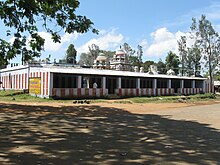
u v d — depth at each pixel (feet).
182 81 146.20
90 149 24.66
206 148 26.00
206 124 42.96
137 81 120.88
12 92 105.60
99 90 104.58
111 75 109.09
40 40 61.00
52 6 57.93
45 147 25.07
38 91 97.50
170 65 266.16
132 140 29.22
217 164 20.68
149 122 44.19
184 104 90.48
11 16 54.19
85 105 73.92
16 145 25.68
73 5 59.57
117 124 41.09
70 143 26.99
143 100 97.76
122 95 112.57
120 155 22.71
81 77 101.04
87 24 61.36
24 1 49.96
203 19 162.40
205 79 165.68
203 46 164.86
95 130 35.17
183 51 226.38
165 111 64.64
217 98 139.23
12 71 126.82
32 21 52.60
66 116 49.32
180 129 37.42
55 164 19.77
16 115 48.60
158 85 133.69
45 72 94.02
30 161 20.44
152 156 22.67
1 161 20.35
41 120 43.09
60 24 60.29
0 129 34.24
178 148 25.82
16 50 59.93
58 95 93.25
